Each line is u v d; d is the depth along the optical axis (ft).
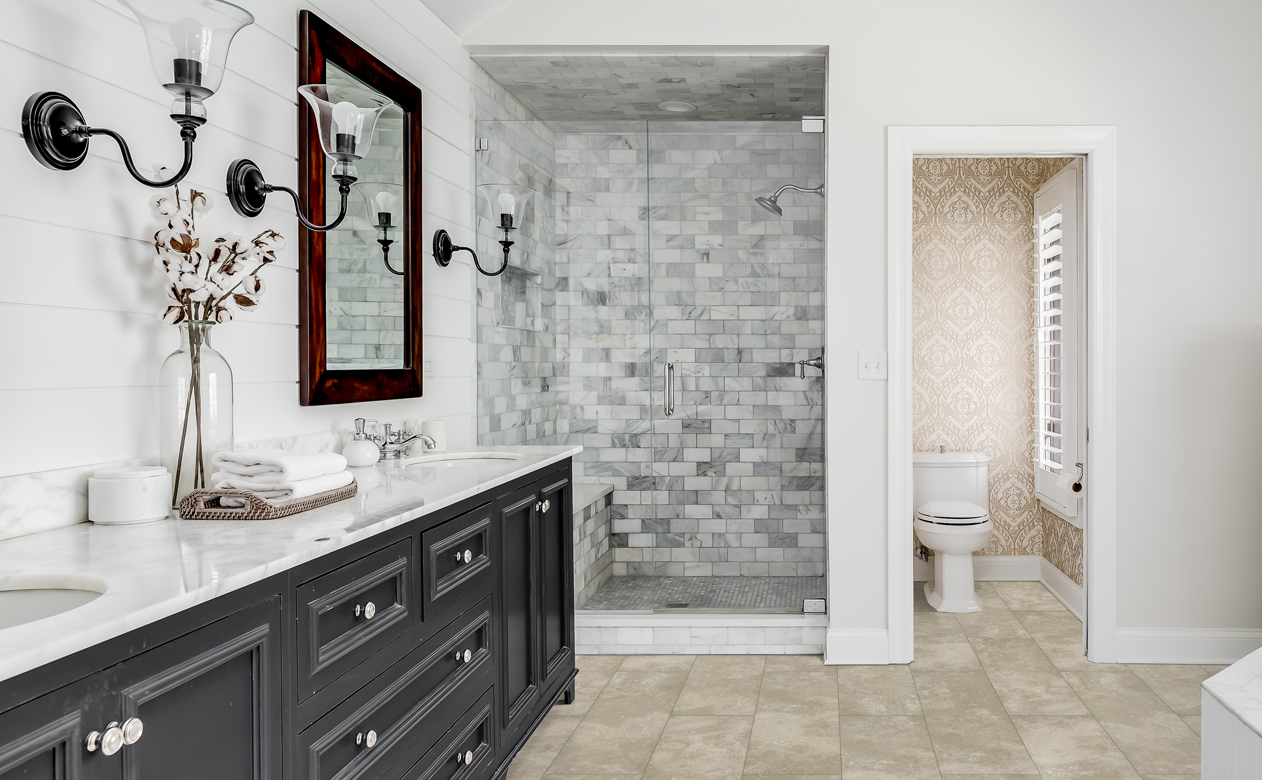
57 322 4.90
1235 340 10.53
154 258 5.56
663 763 8.11
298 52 7.27
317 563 4.49
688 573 11.39
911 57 10.63
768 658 11.12
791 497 11.21
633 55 11.05
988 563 14.97
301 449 7.29
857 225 10.73
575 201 11.41
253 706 4.00
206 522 5.00
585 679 10.44
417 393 9.19
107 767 3.14
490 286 11.30
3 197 4.56
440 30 10.24
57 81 4.89
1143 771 7.77
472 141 11.28
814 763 8.05
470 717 6.59
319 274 7.37
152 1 4.73
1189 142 10.50
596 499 11.45
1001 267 14.88
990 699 9.58
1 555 4.16
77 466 5.03
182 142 5.89
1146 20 10.48
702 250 11.28
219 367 5.64
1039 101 10.55
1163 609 10.69
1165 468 10.63
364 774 4.96
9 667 2.66
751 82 11.93
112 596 3.39
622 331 11.40
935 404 15.03
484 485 6.64
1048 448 14.03
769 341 11.21
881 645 10.81
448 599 6.20
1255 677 4.85
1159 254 10.56
